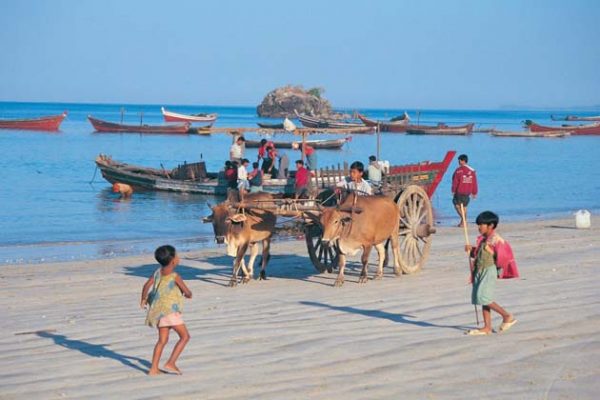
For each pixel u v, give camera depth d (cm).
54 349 1858
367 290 2545
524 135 18362
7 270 3142
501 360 1708
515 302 2270
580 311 2139
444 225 4747
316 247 2862
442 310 2212
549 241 3716
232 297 2466
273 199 2655
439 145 14800
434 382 1570
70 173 8156
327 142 12244
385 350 1792
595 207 6016
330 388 1541
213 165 9638
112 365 1714
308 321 2097
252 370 1659
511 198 6612
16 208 5575
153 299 1641
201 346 1852
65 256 3672
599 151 13388
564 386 1538
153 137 16388
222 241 2645
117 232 4541
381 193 2847
